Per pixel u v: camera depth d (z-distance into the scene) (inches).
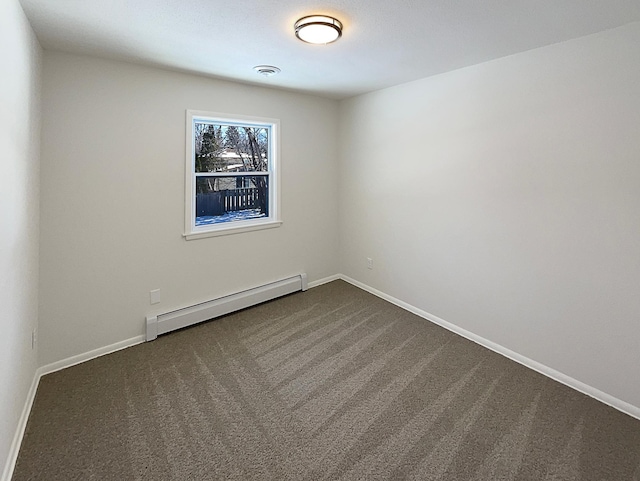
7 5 61.1
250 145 152.2
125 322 115.4
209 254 136.6
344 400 88.7
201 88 127.0
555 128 93.5
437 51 99.0
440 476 65.9
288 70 118.8
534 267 101.7
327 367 104.3
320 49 97.7
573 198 91.3
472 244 119.4
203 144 138.1
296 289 167.2
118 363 105.6
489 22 79.4
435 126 128.3
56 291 100.3
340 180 180.2
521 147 102.0
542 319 100.8
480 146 113.5
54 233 98.9
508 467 68.1
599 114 84.7
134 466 67.9
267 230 155.7
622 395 85.0
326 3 70.9
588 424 80.0
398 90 142.1
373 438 75.6
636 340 82.2
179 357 109.3
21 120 72.6
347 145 173.0
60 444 73.0
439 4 71.0
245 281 150.0
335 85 141.9
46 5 71.6
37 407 84.4
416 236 141.6
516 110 102.2
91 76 102.3
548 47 93.4
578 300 92.3
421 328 131.0
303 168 166.2
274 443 74.1
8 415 65.8
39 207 94.7
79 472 66.3
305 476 65.8
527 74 98.7
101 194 107.0
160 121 118.0
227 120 136.9
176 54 101.7
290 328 130.4
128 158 111.7
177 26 82.0
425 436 76.1
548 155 95.7
